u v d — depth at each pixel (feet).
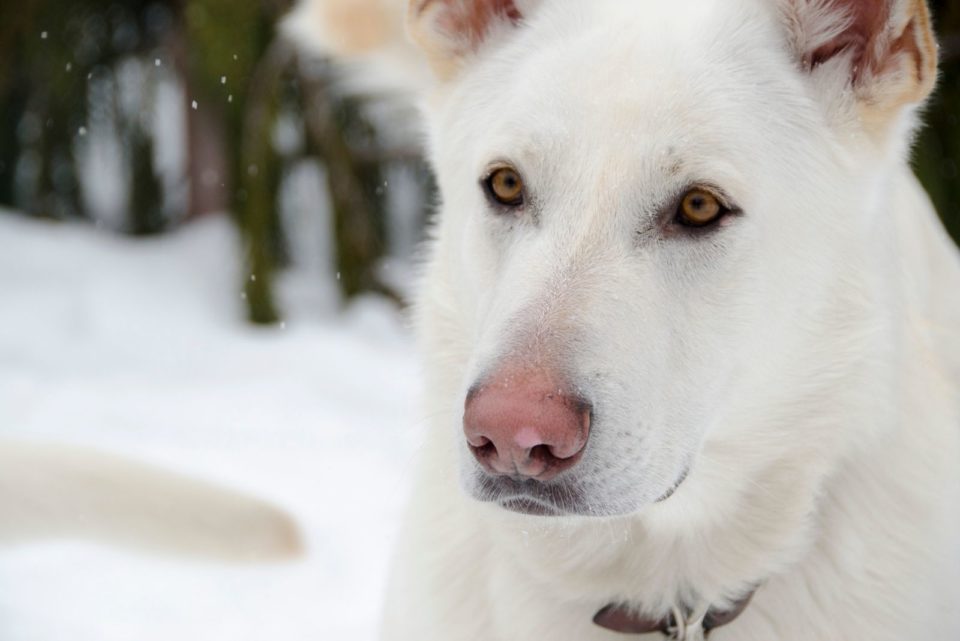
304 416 24.62
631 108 10.36
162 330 28.94
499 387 9.30
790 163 10.76
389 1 12.85
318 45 13.89
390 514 20.29
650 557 11.19
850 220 11.04
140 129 33.91
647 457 9.83
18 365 26.66
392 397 25.73
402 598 11.85
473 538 11.59
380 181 32.73
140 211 34.45
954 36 27.17
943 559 11.42
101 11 33.14
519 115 10.73
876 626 11.05
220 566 13.87
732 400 10.72
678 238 10.36
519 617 11.41
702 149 10.31
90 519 13.60
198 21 29.43
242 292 29.58
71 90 33.32
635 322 9.89
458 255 11.46
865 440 11.09
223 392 25.75
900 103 10.96
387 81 13.82
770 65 10.95
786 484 11.04
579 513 9.57
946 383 12.50
